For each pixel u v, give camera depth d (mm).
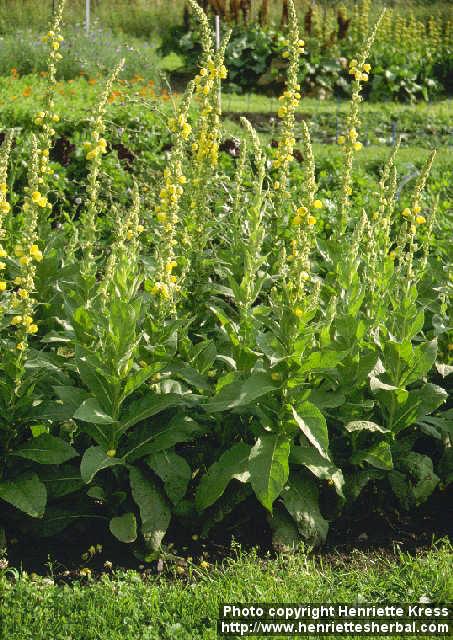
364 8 20391
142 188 8000
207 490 4496
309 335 4398
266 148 9516
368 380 4922
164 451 4555
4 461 4477
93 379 4426
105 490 4574
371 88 17703
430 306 5918
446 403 5598
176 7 23469
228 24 18719
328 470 4586
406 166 11203
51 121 5441
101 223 7922
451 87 18859
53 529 4461
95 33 18656
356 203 8641
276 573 4238
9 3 21688
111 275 4555
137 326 4809
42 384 4766
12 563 4289
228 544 4590
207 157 5477
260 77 17547
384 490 4988
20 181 8828
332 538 4715
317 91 17422
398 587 4148
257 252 4840
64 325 5047
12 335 5344
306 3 23500
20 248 4316
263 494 4312
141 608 3887
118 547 4473
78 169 9281
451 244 5945
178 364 4773
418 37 20062
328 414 4750
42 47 16641
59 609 3838
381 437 4957
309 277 4488
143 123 10195
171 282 4727
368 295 5211
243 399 4277
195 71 17984
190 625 3795
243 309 4797
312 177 4445
